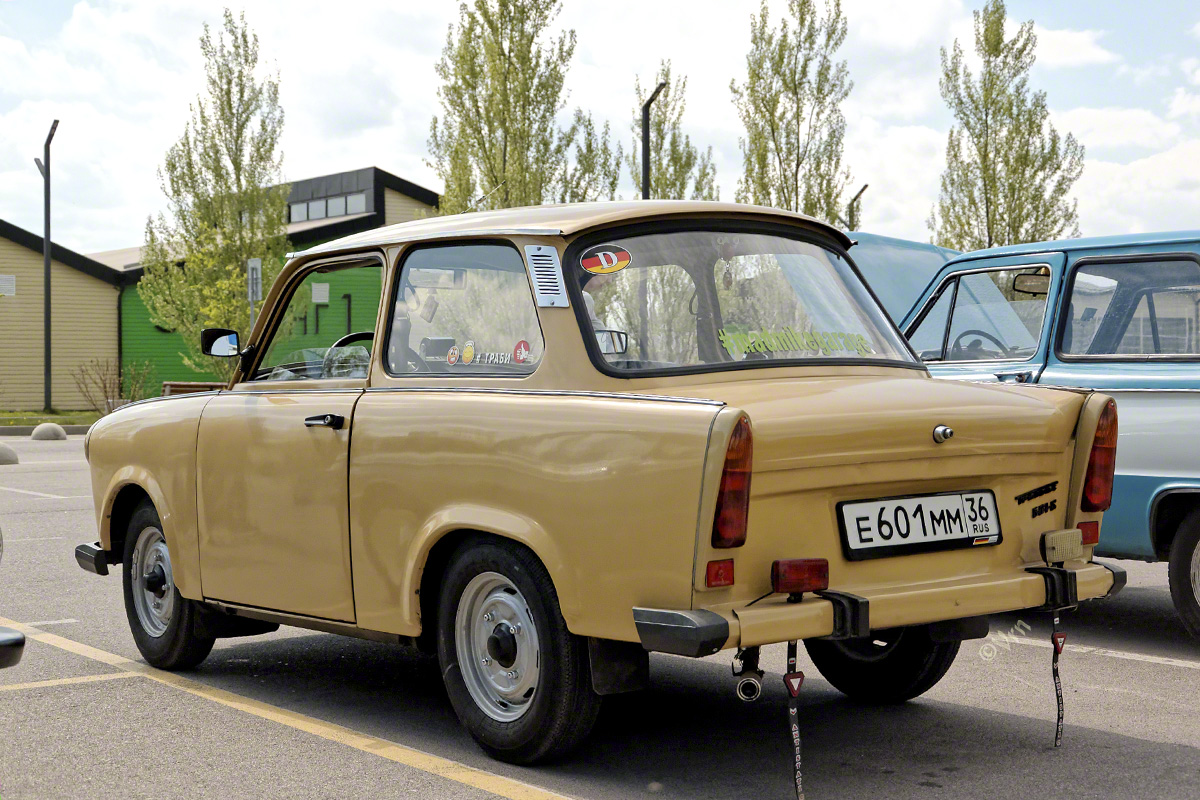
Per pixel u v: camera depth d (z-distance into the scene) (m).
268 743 4.61
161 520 5.64
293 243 37.66
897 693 5.14
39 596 7.90
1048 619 7.25
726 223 4.58
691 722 4.92
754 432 3.61
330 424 4.73
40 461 18.78
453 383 4.46
